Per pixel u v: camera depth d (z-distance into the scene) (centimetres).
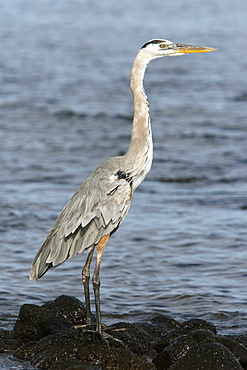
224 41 4806
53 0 7488
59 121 2670
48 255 886
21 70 3784
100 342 849
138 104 959
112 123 2647
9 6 6938
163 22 5831
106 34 5197
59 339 867
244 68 3875
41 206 1631
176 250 1345
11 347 916
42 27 5606
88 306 897
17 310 1064
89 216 877
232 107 2905
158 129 2528
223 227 1483
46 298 1116
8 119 2684
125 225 1504
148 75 3722
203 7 6925
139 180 960
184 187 1852
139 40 4881
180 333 885
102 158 2148
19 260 1285
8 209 1600
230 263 1270
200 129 2523
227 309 1062
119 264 1271
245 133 2466
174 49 981
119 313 1051
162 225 1499
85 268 898
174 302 1098
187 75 3712
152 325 952
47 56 4256
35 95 3144
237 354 837
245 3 7294
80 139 2397
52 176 1923
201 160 2125
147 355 866
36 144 2306
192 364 789
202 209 1631
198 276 1208
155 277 1207
